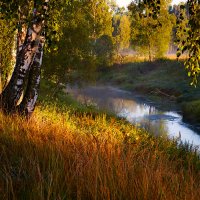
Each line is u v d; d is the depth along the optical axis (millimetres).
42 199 3596
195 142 19484
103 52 63188
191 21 6320
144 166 5188
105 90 51656
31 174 4301
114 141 8359
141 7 7262
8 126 7285
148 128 21172
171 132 22203
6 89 9531
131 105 35938
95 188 3818
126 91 50156
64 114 13148
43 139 6477
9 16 6809
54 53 23375
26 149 5465
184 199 4008
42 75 24031
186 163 9648
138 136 12703
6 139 6082
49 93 23469
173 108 33719
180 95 38906
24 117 9031
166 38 59312
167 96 40750
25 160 4922
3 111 9195
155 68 58906
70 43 23359
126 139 11922
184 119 27406
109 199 3721
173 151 11117
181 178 4902
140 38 59031
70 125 10875
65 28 23141
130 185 4098
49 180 4023
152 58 67188
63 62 23422
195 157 10586
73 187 4141
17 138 6102
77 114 16125
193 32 6457
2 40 13289
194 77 6906
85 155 5117
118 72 64625
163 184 4312
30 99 9523
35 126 7824
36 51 9594
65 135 7434
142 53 64188
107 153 5695
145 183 4023
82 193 3986
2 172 4355
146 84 48625
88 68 24969
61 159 4762
